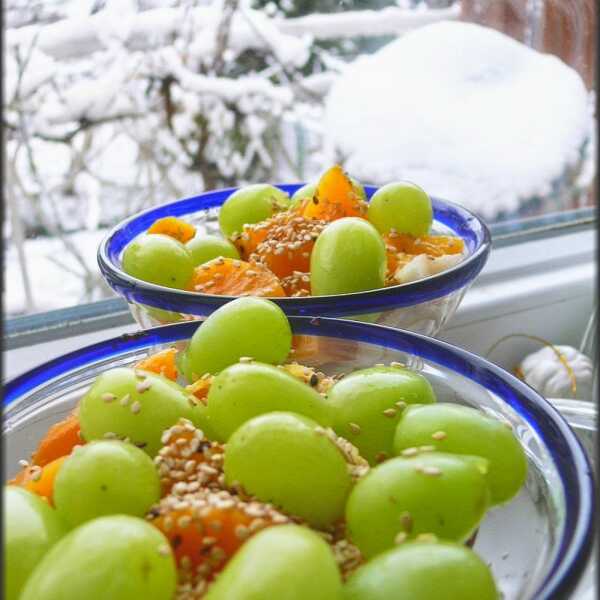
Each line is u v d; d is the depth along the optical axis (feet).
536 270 3.09
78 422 1.32
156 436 1.19
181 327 1.62
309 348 1.58
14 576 0.95
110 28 2.82
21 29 2.67
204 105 3.10
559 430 1.20
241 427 1.09
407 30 3.32
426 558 0.91
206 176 3.19
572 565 0.93
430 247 2.09
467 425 1.16
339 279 1.77
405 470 1.03
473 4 3.37
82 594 0.84
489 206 3.37
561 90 3.41
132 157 3.02
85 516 1.03
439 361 1.48
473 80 3.34
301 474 1.05
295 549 0.85
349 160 3.32
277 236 1.99
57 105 2.82
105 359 1.59
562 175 3.44
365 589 0.90
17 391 1.47
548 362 2.83
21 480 1.23
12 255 2.77
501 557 1.15
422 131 3.30
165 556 0.89
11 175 2.77
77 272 2.89
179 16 2.95
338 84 3.28
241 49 3.10
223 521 0.97
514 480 1.16
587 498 1.04
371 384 1.29
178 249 1.91
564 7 3.33
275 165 3.30
